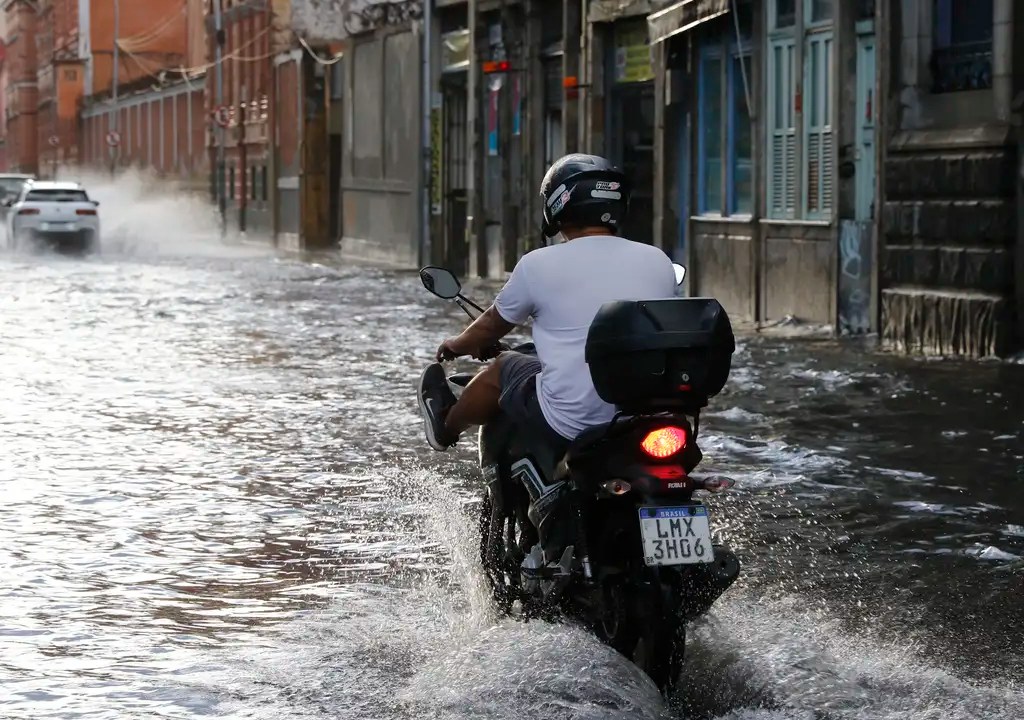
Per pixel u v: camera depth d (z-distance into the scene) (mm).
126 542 19922
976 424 29078
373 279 78438
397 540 19969
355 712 13094
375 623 15969
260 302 62406
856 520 20906
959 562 18578
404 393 34781
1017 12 40562
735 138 54719
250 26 136750
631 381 12688
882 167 44969
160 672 14328
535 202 74812
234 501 22594
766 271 51906
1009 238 40562
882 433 28125
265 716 13031
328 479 24266
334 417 31000
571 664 13102
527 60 74625
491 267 80750
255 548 19594
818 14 48625
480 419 14719
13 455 26516
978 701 13188
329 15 99312
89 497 22828
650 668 13180
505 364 14523
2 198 133625
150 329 50562
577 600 13695
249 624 16031
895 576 17891
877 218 45250
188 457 26375
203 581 17906
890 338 44125
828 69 48062
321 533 20422
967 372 37375
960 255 41750
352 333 49250
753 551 19172
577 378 13727
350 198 106500
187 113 178125
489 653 13547
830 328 47688
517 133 76938
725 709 13000
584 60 66688
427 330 50250
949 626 15789
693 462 13102
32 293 67375
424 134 89812
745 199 54125
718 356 12766
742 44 53844
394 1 92812
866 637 15289
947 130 42781
